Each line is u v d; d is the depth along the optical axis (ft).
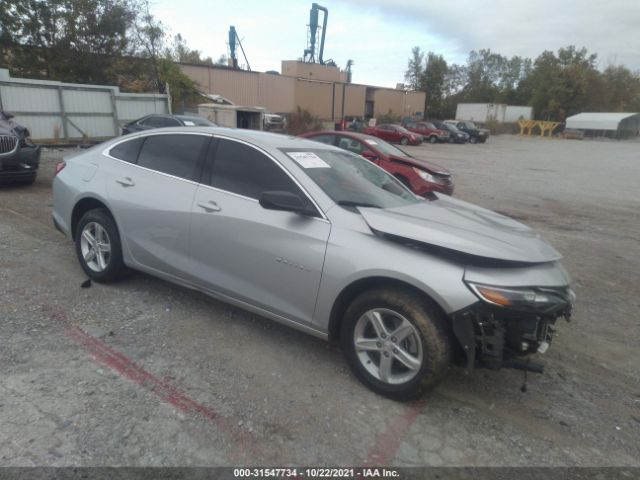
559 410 10.08
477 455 8.43
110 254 13.80
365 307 9.71
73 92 55.06
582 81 222.89
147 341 11.35
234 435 8.38
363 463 8.01
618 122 189.26
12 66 75.25
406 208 11.48
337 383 10.28
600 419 9.88
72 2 74.90
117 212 13.34
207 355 10.96
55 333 11.31
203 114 70.95
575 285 18.48
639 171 71.41
